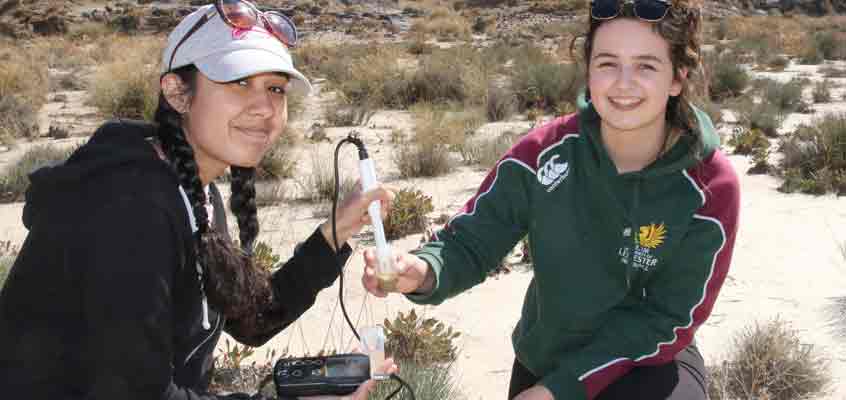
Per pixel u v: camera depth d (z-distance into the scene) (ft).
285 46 7.02
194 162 6.61
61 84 76.18
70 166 6.00
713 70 65.62
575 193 7.83
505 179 8.20
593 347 7.75
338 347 17.02
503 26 185.16
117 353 5.82
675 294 7.76
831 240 24.13
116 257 5.83
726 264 7.75
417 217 25.80
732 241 7.70
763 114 48.42
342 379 7.11
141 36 171.12
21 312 6.06
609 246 7.84
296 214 28.58
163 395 6.07
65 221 5.95
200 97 6.76
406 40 153.48
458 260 8.06
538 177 7.98
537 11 201.36
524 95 58.18
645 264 7.73
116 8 197.67
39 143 44.62
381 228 7.45
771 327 15.65
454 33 167.63
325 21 181.27
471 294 20.11
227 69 6.53
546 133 8.12
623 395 7.68
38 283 5.98
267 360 16.38
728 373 14.84
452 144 40.93
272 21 6.91
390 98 62.18
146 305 5.87
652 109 7.28
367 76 63.82
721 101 62.80
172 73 6.79
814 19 210.59
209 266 6.63
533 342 8.57
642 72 7.23
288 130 42.01
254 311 7.48
